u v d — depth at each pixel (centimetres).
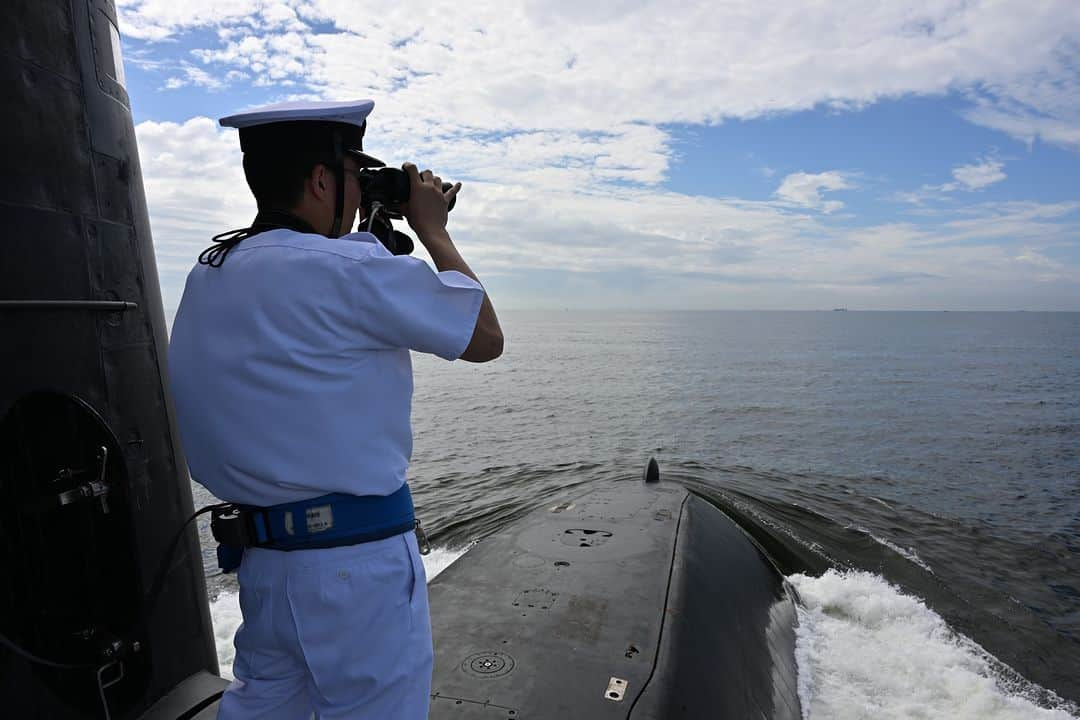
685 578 558
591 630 453
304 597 148
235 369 144
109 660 207
